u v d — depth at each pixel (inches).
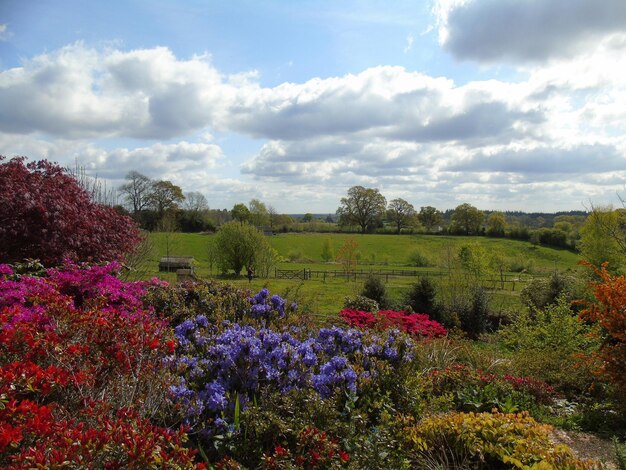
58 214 298.0
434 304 551.5
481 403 220.4
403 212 2743.6
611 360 230.2
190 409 120.6
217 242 1360.7
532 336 367.6
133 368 122.1
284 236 2481.5
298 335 193.5
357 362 169.6
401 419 158.9
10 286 189.2
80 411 96.6
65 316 128.1
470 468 154.4
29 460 70.9
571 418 226.1
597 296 239.0
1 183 292.2
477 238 2417.6
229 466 110.0
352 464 122.6
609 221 691.4
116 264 237.6
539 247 2095.2
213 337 171.6
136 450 75.7
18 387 95.7
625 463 156.6
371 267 1702.8
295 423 127.7
